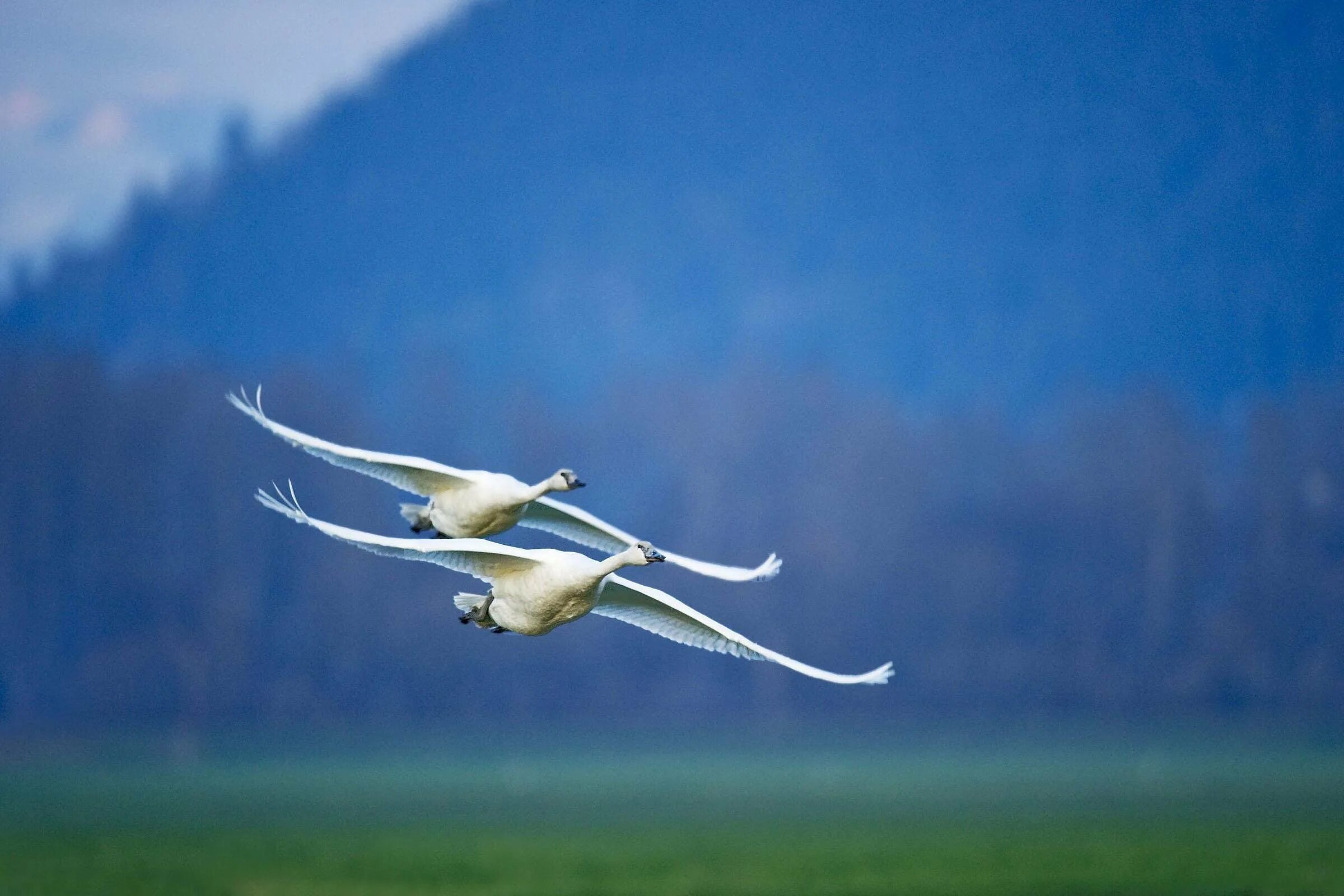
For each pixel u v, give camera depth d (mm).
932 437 114938
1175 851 39875
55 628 101438
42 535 102688
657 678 105125
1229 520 108500
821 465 110875
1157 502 108000
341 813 53000
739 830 47469
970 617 106250
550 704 102750
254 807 54875
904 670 104562
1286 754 77625
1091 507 108812
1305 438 108438
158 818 50594
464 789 63406
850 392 118688
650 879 34406
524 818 51500
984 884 32875
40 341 117875
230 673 98875
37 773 71688
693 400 118312
